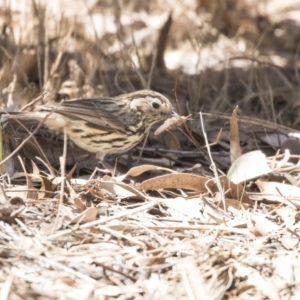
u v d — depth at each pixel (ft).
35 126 39.91
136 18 61.21
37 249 27.43
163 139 41.98
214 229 29.55
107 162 39.63
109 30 57.67
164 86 52.21
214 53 57.93
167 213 31.71
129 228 29.30
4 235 28.27
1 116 35.96
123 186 32.99
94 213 29.55
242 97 51.67
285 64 57.36
